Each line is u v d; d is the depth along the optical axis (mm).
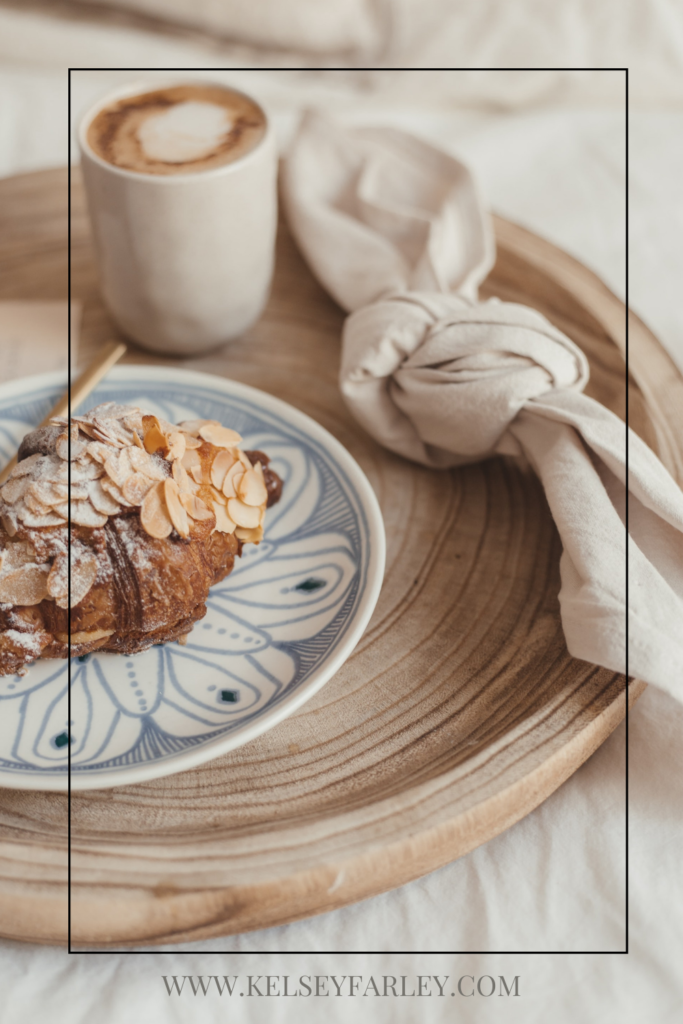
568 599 523
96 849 481
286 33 947
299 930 518
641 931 515
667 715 551
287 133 852
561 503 540
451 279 672
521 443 579
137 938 479
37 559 496
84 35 921
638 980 506
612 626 505
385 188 707
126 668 522
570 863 528
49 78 904
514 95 927
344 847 481
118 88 645
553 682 526
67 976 505
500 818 501
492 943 513
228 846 481
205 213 592
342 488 568
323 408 639
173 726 506
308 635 531
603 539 526
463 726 516
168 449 515
